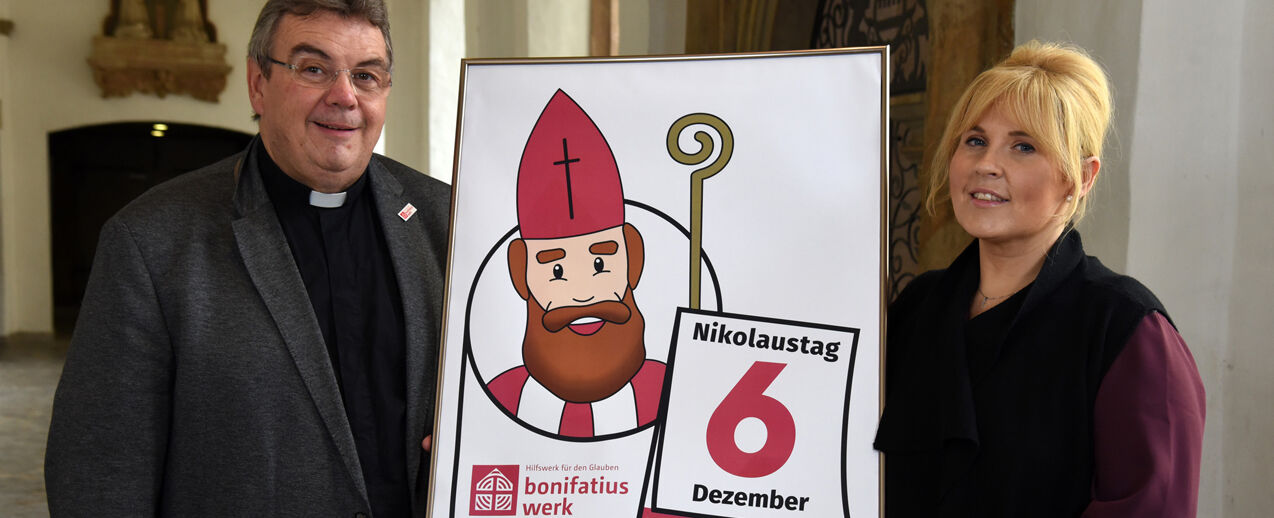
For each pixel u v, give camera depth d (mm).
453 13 9523
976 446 1472
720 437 1615
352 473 1720
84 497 1634
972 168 1527
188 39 12352
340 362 1819
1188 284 2158
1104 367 1424
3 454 6246
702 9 4715
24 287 12430
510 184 1705
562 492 1624
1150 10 2135
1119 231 2215
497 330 1670
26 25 12062
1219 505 2127
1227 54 2113
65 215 14000
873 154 1626
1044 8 2430
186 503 1704
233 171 1849
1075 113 1452
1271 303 1999
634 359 1648
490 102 1729
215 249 1736
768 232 1644
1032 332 1501
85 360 1658
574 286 1674
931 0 2879
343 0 1709
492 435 1643
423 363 1845
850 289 1608
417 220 1944
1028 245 1550
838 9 4109
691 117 1682
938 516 1540
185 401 1688
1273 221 2000
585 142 1700
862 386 1591
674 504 1609
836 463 1583
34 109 12203
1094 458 1436
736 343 1630
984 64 2641
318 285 1837
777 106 1662
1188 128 2145
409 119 10109
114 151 13977
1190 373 1414
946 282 1654
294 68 1705
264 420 1700
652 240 1671
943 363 1544
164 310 1686
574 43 5477
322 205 1855
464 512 1627
